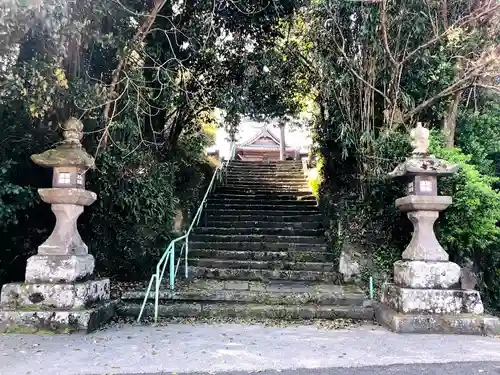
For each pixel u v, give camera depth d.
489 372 3.60
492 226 6.02
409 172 5.51
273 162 14.80
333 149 9.12
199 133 12.11
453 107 7.59
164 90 7.38
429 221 5.59
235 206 10.51
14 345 4.26
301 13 8.06
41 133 5.95
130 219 6.96
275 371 3.61
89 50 6.06
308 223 9.47
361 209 7.58
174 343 4.49
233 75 8.84
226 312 5.94
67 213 5.32
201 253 8.20
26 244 6.41
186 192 9.90
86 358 3.89
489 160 8.23
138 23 6.22
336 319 5.88
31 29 4.73
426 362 3.87
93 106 5.70
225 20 8.01
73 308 4.94
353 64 7.40
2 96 4.85
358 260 7.31
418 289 5.28
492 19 7.11
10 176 5.84
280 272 7.51
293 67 8.98
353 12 7.27
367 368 3.70
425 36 7.14
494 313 6.81
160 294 6.26
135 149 6.53
